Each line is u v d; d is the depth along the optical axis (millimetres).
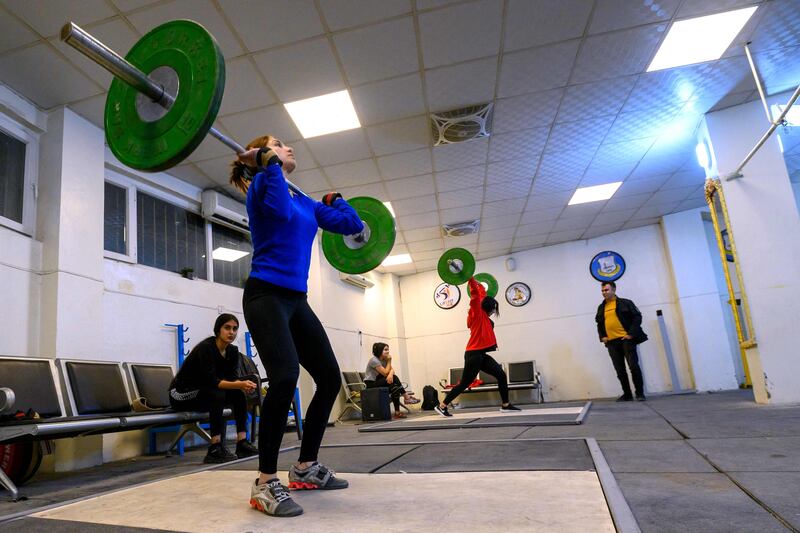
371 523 1209
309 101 4297
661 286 8531
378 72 3996
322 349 1681
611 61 4152
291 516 1311
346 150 5172
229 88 4023
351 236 2479
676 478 1542
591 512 1190
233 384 3066
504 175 6176
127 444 3957
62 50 3410
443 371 9734
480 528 1119
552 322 9133
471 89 4332
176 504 1558
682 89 4645
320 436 1677
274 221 1621
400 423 4777
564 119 4977
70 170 3914
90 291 3896
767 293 4488
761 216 4656
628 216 8219
